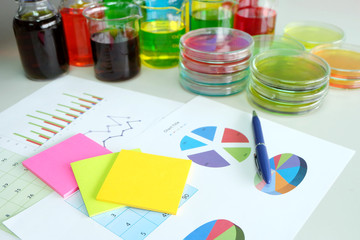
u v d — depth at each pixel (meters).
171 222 0.41
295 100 0.58
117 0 0.69
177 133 0.55
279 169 0.48
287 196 0.44
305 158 0.50
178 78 0.70
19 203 0.44
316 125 0.57
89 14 0.66
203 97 0.64
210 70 0.62
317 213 0.42
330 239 0.39
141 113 0.60
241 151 0.51
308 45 0.78
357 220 0.41
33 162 0.49
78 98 0.64
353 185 0.46
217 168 0.48
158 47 0.70
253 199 0.44
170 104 0.62
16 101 0.63
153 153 0.51
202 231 0.40
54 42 0.66
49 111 0.61
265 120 0.58
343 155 0.50
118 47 0.64
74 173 0.47
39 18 0.63
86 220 0.41
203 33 0.71
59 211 0.42
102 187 0.44
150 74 0.72
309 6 1.00
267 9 0.78
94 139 0.54
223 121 0.58
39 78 0.68
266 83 0.59
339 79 0.65
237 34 0.70
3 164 0.49
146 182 0.45
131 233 0.40
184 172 0.47
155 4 0.68
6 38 0.83
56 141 0.54
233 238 0.39
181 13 0.69
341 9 0.97
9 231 0.40
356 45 0.74
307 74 0.63
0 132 0.56
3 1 0.95
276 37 0.79
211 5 0.73
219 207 0.43
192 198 0.44
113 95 0.65
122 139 0.54
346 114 0.60
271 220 0.41
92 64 0.74
